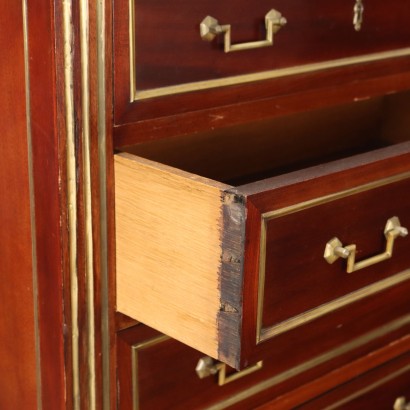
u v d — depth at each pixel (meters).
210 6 0.98
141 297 0.97
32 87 0.94
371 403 1.41
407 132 1.51
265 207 0.84
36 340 1.07
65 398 1.03
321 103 1.16
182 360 1.12
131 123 0.96
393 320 1.33
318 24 1.10
